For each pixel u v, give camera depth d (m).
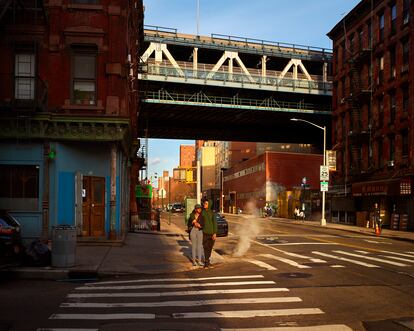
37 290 10.41
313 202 55.84
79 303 8.95
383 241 25.88
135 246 19.55
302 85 61.97
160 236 26.05
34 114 18.36
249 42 61.38
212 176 132.38
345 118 47.59
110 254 16.41
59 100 19.14
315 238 26.78
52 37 19.22
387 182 36.00
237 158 105.56
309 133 76.69
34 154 18.84
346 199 45.56
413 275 12.46
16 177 18.81
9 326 7.14
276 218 63.09
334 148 49.50
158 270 13.61
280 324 7.44
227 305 8.81
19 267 12.85
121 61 19.59
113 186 19.11
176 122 68.12
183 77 56.34
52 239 13.00
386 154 38.94
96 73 19.50
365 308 8.60
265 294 9.89
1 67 18.94
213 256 16.95
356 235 31.00
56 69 19.19
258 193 75.38
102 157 19.78
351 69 45.09
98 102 19.30
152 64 55.50
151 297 9.59
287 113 62.56
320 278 12.02
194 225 14.63
